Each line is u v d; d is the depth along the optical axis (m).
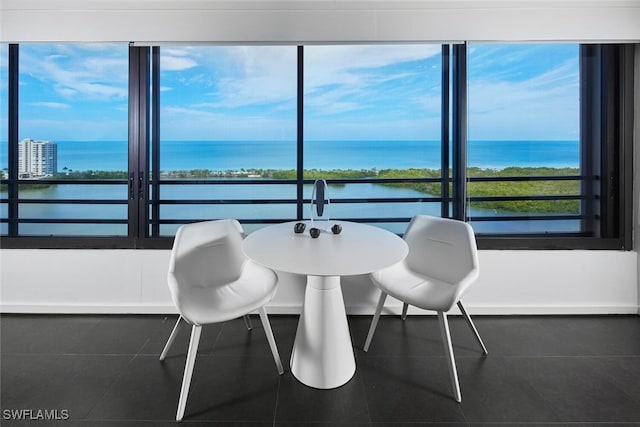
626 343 2.06
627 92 2.39
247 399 1.58
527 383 1.69
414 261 2.08
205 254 1.90
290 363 1.83
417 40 2.35
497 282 2.45
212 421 1.44
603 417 1.46
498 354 1.95
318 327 1.67
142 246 2.44
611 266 2.44
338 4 2.32
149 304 2.45
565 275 2.44
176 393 1.61
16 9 2.31
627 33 2.31
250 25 2.33
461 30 2.33
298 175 2.60
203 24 2.33
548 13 2.31
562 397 1.59
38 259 2.42
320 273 1.32
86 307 2.44
